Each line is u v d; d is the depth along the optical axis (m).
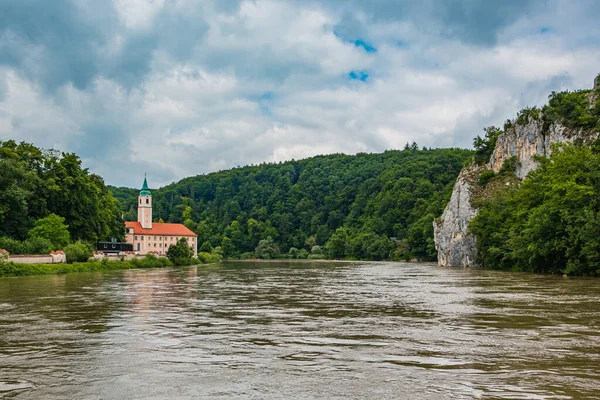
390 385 13.14
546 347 17.70
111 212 134.50
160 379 13.91
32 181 95.81
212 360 16.12
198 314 27.23
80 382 13.64
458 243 108.00
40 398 12.27
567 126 89.75
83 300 34.81
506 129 112.12
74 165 107.50
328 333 20.91
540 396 12.13
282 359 16.20
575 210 62.94
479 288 42.47
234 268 108.31
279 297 37.16
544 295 35.34
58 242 91.88
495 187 105.31
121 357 16.62
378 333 20.80
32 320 24.95
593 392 12.41
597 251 57.91
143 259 113.19
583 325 22.25
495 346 17.94
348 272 83.69
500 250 85.94
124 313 27.69
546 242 66.12
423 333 20.69
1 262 70.25
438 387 12.92
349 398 12.08
